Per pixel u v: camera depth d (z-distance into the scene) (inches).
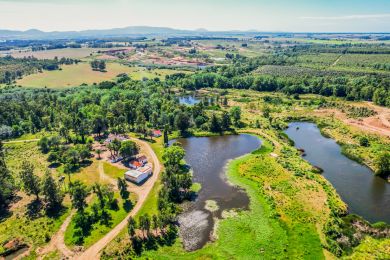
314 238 3299.7
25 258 3097.9
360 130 6688.0
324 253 3097.9
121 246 3221.0
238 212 3823.8
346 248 3171.8
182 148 5610.2
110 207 3917.3
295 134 6855.3
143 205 3971.5
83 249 3198.8
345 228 3472.0
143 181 4618.6
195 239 3348.9
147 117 7824.8
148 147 5984.3
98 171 4963.1
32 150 5915.4
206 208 3932.1
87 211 3841.0
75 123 6633.9
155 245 3255.4
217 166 5157.5
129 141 5511.8
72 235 3422.7
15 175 4845.0
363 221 3585.1
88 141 6092.5
